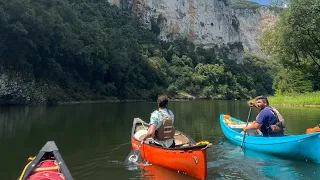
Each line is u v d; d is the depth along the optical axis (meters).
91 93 41.19
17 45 28.28
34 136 9.96
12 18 27.39
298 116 15.78
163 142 6.83
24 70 30.42
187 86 65.38
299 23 24.36
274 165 6.62
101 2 68.50
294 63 29.67
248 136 8.20
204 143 5.61
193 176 5.83
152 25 88.75
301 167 6.44
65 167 4.84
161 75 60.47
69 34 36.53
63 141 9.13
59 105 29.89
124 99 47.59
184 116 17.89
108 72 47.00
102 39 46.78
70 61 37.88
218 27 110.06
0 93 27.64
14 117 16.09
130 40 58.41
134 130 8.84
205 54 89.56
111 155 7.45
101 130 11.30
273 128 7.51
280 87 34.53
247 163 6.78
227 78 74.25
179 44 85.88
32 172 4.77
